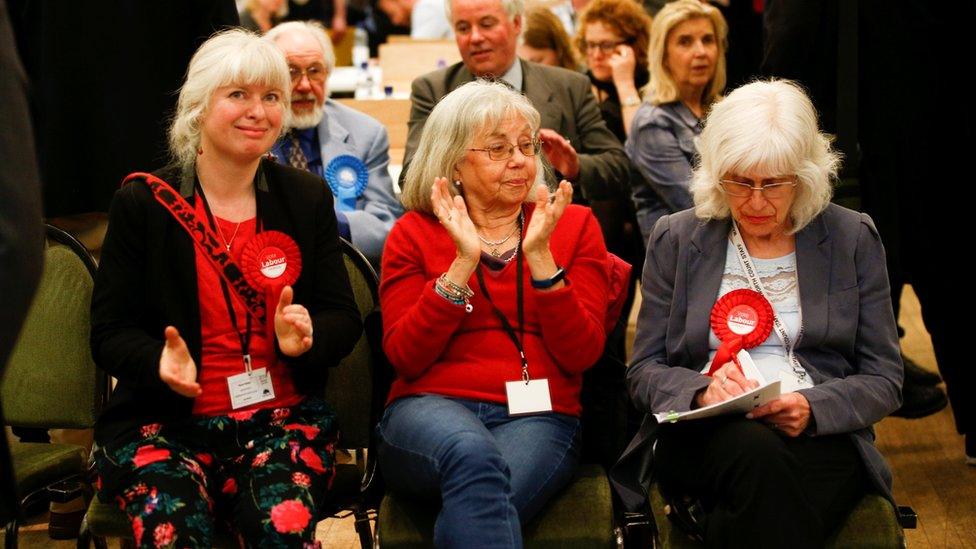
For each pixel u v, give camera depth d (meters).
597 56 4.29
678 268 2.42
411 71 5.62
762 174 2.26
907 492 3.30
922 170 3.28
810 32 3.16
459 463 2.14
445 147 2.45
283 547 2.10
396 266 2.46
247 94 2.30
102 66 3.02
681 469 2.27
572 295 2.33
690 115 3.68
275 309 2.30
